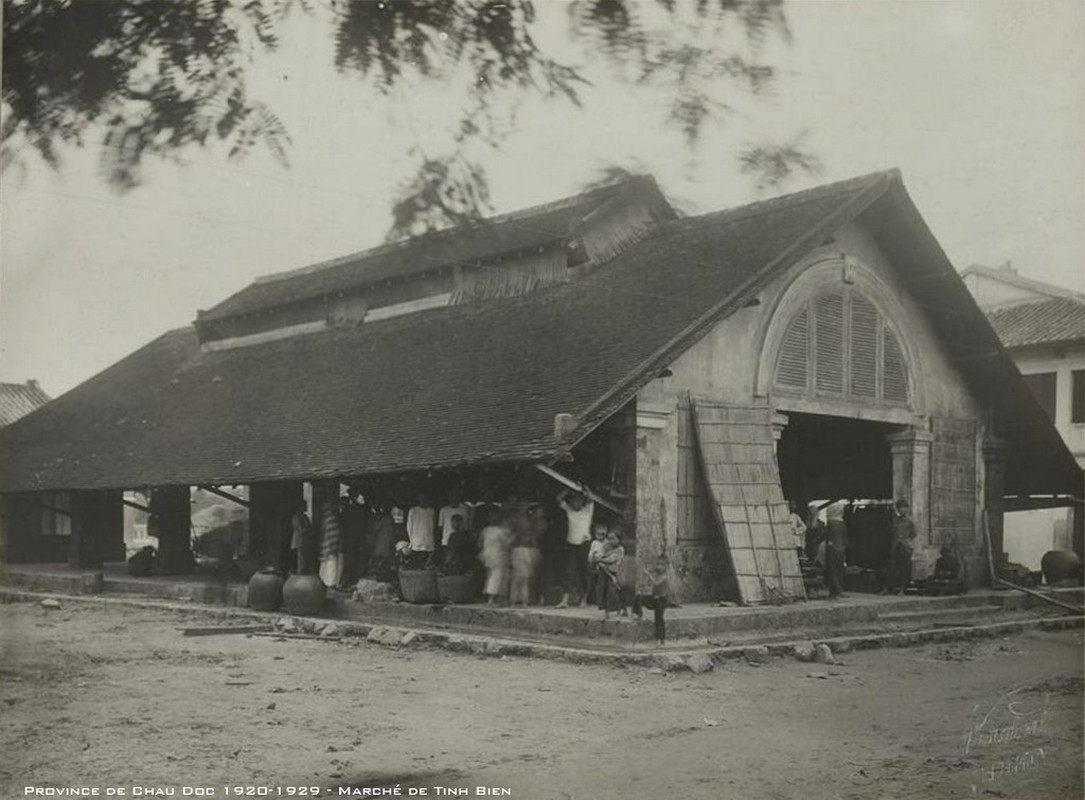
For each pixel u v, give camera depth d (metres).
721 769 8.47
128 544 30.31
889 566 20.55
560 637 14.40
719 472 17.36
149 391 25.00
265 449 19.59
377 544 18.80
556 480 15.70
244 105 5.30
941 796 8.00
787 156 5.49
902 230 20.23
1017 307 24.61
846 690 12.02
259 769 8.00
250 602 18.58
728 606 16.52
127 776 7.69
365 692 11.19
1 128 5.18
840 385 20.05
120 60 5.22
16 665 12.37
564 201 21.22
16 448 23.52
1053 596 21.45
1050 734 9.95
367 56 5.30
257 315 24.95
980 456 22.95
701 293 17.55
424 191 5.41
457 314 21.14
